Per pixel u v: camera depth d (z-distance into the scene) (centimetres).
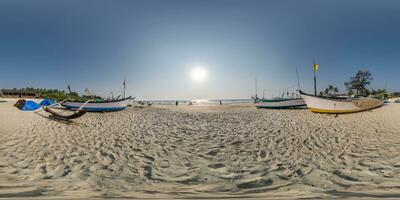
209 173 495
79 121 1474
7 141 789
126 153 664
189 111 3027
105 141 828
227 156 645
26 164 535
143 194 354
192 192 371
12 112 2066
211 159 614
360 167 514
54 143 773
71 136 910
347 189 368
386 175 452
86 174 472
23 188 375
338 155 635
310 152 679
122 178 453
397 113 1909
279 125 1350
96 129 1123
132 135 969
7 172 472
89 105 2502
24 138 848
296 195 341
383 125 1225
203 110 3362
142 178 457
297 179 441
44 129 1073
